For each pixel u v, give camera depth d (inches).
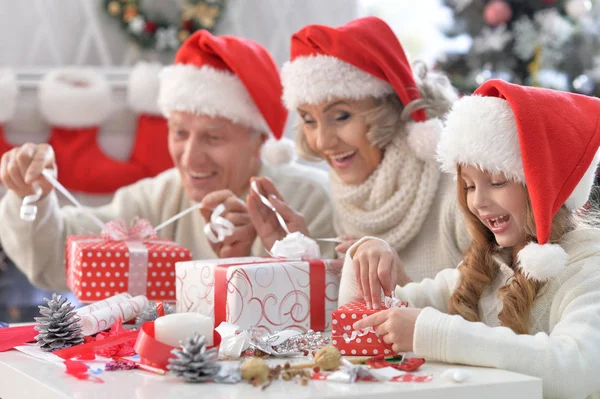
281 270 50.9
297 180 79.7
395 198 63.4
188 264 54.3
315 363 39.6
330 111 64.2
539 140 43.2
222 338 43.8
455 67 124.6
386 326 42.6
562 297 44.5
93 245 59.7
